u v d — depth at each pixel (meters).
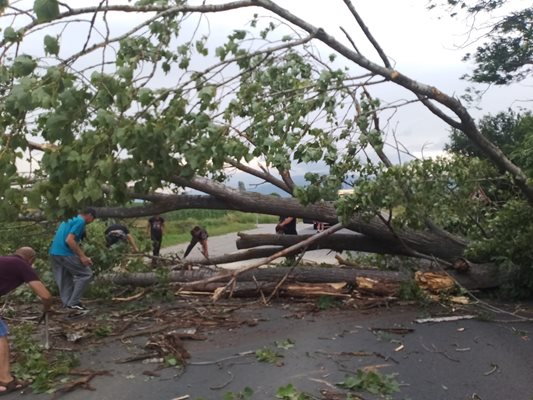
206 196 7.95
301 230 18.91
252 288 7.58
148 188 3.50
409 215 6.84
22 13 2.89
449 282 6.94
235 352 5.24
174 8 3.57
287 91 4.57
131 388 4.46
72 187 2.97
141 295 7.88
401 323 5.97
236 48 4.01
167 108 3.48
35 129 3.28
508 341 5.27
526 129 14.48
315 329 5.87
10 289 5.01
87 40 3.07
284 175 7.98
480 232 7.54
